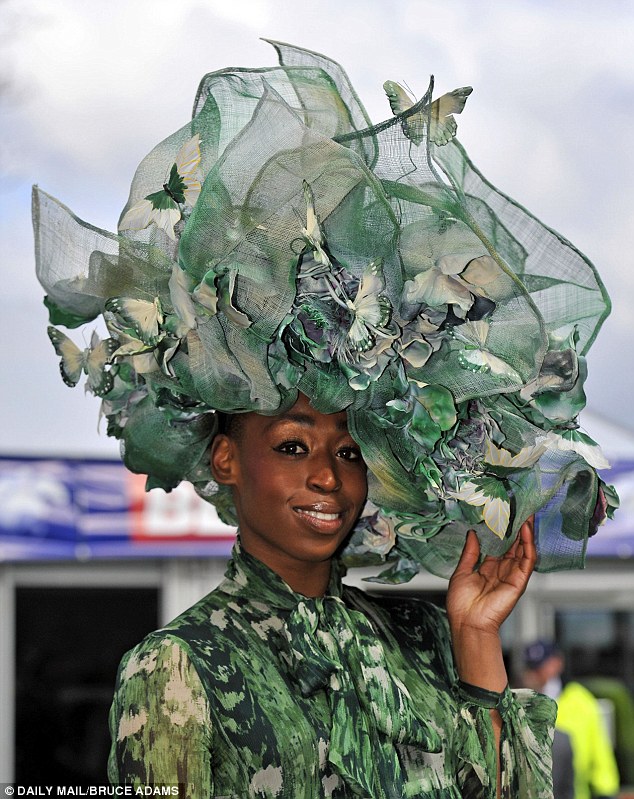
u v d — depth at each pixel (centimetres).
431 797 207
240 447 213
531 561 228
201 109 206
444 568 246
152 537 599
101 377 218
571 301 218
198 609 205
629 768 766
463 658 224
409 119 198
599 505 232
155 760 188
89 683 684
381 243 194
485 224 217
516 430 215
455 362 204
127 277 206
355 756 196
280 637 205
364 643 210
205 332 197
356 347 190
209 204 194
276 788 192
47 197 214
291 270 192
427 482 214
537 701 244
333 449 208
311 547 206
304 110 205
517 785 224
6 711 658
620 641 770
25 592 673
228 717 192
